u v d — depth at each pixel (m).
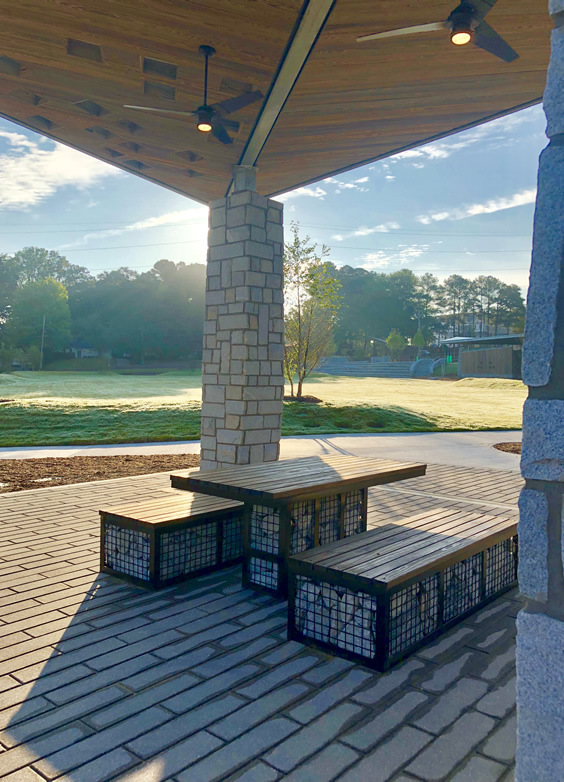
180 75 6.00
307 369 23.16
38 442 14.58
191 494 5.63
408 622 3.46
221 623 3.88
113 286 77.06
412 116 6.72
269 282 7.46
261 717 2.77
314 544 4.71
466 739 2.62
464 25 4.42
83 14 4.98
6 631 3.71
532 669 1.71
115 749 2.51
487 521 4.68
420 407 23.31
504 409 24.34
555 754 1.65
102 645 3.53
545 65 5.67
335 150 7.71
